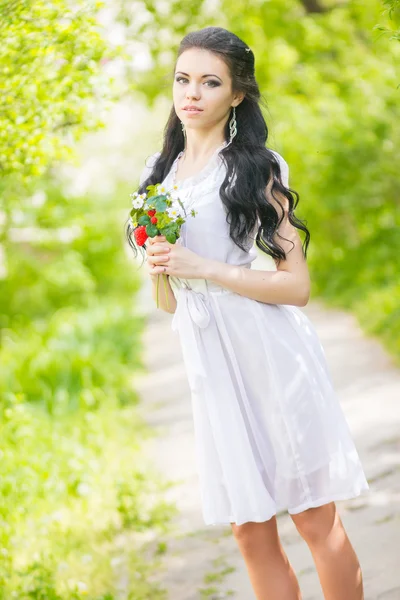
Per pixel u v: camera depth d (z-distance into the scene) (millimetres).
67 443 6227
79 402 7895
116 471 5926
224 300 2797
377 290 11781
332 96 12602
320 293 14320
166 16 8023
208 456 2785
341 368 8312
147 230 2734
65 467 5652
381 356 8547
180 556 4332
